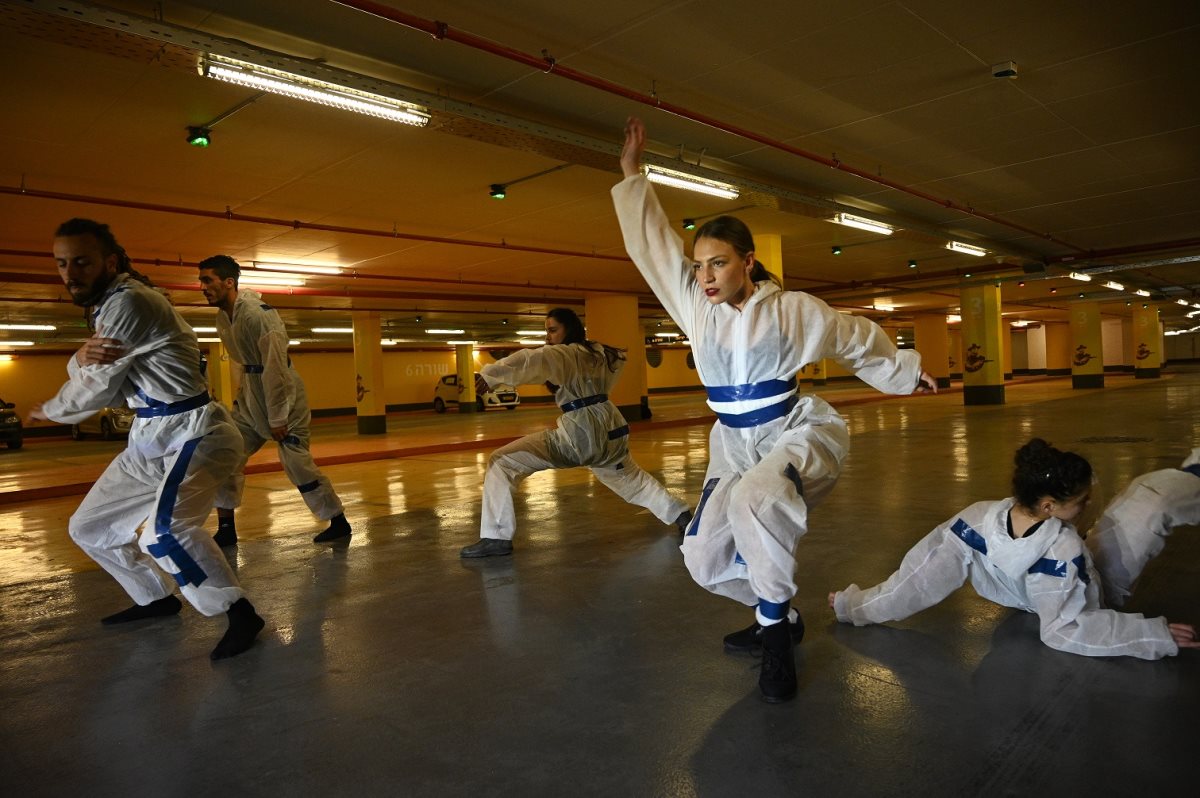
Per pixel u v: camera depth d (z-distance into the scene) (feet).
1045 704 6.73
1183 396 54.65
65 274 8.73
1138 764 5.65
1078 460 7.47
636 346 60.44
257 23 14.60
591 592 11.26
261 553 15.35
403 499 23.15
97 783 6.18
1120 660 7.61
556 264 44.01
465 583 12.16
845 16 15.33
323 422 86.84
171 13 14.01
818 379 126.41
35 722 7.45
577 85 18.22
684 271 7.82
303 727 7.09
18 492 28.35
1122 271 59.67
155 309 9.04
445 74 17.43
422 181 25.14
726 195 26.09
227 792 5.94
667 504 15.42
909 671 7.66
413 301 56.03
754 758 6.06
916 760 5.90
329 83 15.30
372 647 9.27
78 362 8.59
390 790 5.86
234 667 8.78
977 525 8.29
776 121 21.44
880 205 32.22
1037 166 26.94
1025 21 15.84
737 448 7.69
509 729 6.83
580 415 14.57
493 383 13.60
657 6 14.67
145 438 9.41
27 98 16.70
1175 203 34.01
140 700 7.92
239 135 19.76
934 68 18.06
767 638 7.14
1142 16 15.78
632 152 7.70
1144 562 8.64
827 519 15.72
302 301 53.52
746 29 15.75
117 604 12.03
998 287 59.72
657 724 6.77
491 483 14.19
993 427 37.40
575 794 5.67
